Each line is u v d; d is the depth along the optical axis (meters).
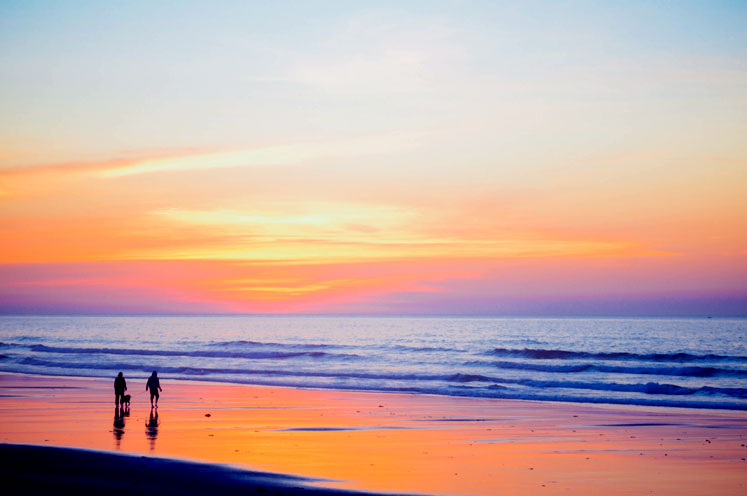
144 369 43.88
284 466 14.38
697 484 12.89
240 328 143.62
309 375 39.44
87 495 11.77
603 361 48.16
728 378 35.75
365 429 20.14
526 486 12.64
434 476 13.47
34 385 34.50
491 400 28.16
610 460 15.26
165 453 15.87
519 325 154.62
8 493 11.88
